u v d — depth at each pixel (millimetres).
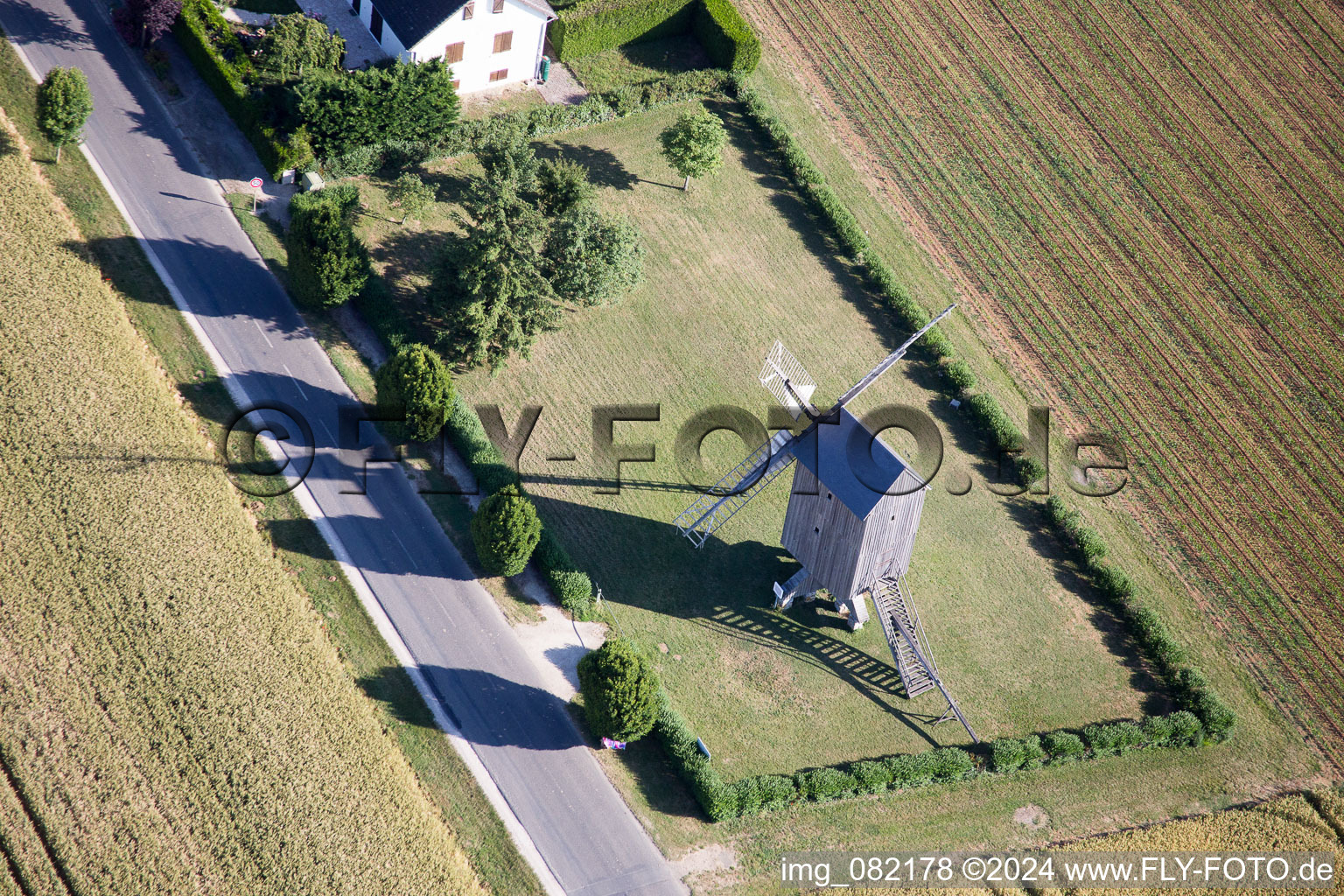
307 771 43875
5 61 61844
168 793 42719
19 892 40344
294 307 57344
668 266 62750
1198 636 53125
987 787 47781
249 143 62438
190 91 63500
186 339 54969
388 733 45594
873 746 48094
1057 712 49938
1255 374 63312
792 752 47500
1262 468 59500
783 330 61219
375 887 41750
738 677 49438
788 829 45656
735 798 45062
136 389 52594
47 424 50656
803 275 63844
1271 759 49688
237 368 54562
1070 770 48656
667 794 45969
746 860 44656
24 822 41500
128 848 41406
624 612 50562
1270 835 47219
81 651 45281
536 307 55656
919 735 48656
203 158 61312
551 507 53125
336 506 51344
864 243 64625
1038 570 54438
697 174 64688
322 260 54344
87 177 59062
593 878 43406
